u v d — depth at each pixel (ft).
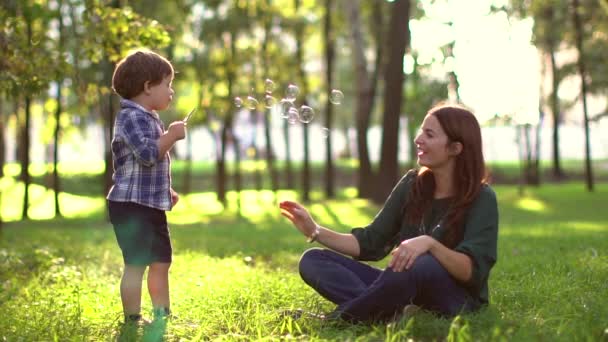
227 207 91.30
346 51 118.52
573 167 140.67
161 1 72.49
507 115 93.76
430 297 13.83
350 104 148.36
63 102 67.10
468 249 13.73
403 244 13.48
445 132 14.15
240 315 15.38
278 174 131.34
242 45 85.46
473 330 13.17
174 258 27.94
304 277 15.05
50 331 14.49
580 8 83.76
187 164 104.32
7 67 26.86
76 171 114.83
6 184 103.30
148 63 15.55
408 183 15.26
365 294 13.89
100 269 25.23
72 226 56.90
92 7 29.04
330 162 95.96
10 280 22.63
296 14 88.43
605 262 22.26
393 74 71.00
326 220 59.00
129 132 15.08
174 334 14.34
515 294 17.21
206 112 87.97
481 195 14.19
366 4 92.68
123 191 15.17
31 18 27.22
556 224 49.47
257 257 29.71
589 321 13.79
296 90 19.62
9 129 111.24
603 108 107.55
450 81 94.99
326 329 13.83
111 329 14.84
